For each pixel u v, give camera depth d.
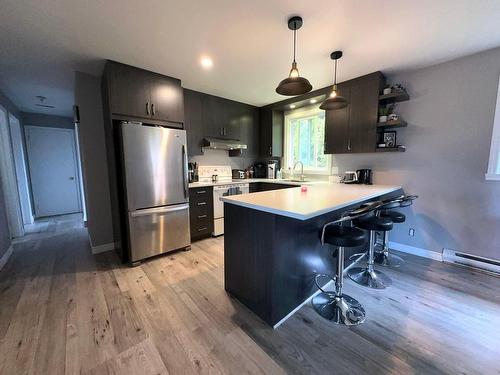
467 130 2.40
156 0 1.54
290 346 1.45
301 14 1.70
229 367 1.30
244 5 1.60
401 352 1.40
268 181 4.00
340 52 2.28
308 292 1.92
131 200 2.51
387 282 2.19
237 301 1.92
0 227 2.67
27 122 4.79
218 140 3.80
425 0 1.55
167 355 1.38
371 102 2.84
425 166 2.70
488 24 1.82
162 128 2.70
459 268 2.47
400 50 2.25
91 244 2.99
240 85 3.23
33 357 1.36
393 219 2.42
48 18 1.72
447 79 2.49
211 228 3.49
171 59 2.41
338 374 1.25
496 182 2.29
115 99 2.46
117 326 1.62
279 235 1.57
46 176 5.09
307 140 4.16
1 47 2.14
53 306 1.85
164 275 2.37
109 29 1.87
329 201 1.75
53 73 2.78
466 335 1.53
